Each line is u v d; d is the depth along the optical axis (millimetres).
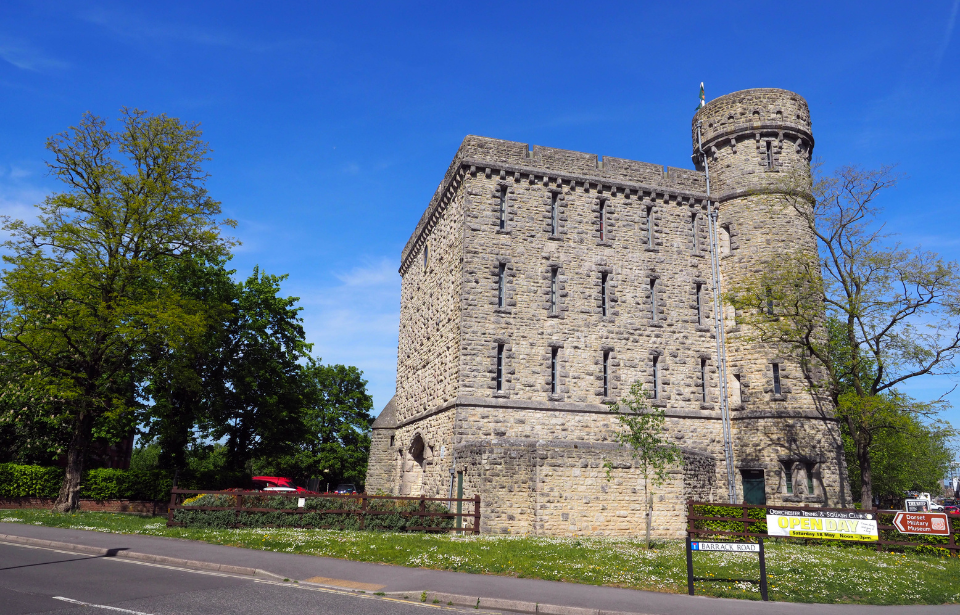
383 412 44719
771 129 33969
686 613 11328
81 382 28141
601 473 24688
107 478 32562
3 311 27953
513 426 29016
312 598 11734
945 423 27781
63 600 10734
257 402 41000
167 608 10430
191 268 33406
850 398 27078
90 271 27469
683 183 34844
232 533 19625
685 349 32531
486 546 18172
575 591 12922
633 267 32781
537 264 31359
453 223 32812
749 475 30969
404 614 10750
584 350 31000
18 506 31453
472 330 29641
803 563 17078
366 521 22312
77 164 28875
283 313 44125
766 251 32531
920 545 20141
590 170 33312
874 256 27391
